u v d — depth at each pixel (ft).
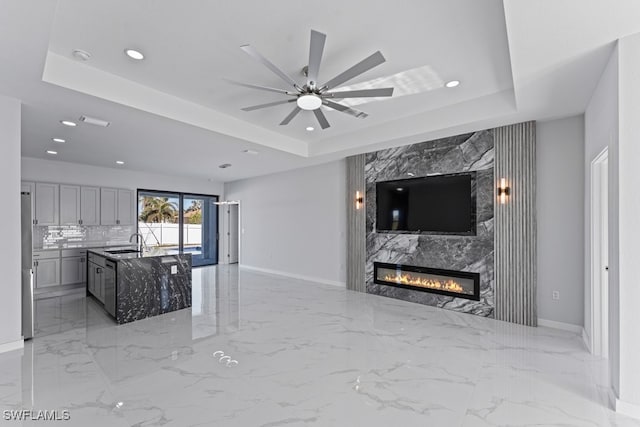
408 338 11.86
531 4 5.97
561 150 12.76
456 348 10.93
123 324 13.56
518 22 6.55
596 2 5.89
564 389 8.31
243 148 17.46
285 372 9.17
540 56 7.97
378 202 18.74
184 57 9.64
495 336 12.07
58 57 9.52
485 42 8.82
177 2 7.16
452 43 8.87
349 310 15.62
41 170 20.13
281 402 7.65
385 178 18.38
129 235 24.53
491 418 7.09
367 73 10.71
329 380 8.73
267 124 16.08
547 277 13.11
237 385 8.43
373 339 11.76
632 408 7.14
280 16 7.70
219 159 20.49
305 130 17.19
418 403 7.66
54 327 13.17
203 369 9.34
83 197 21.29
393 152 17.98
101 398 7.79
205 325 13.37
